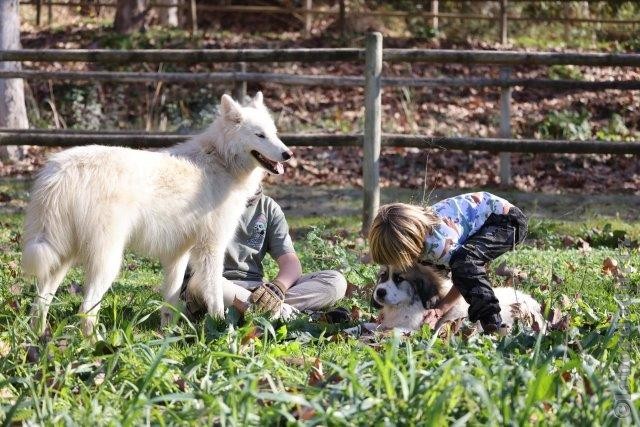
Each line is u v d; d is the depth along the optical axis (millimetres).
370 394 3932
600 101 19000
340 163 16109
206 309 6922
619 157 16359
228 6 24031
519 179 14859
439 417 3551
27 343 5195
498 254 5879
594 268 8391
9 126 16031
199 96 19578
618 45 22797
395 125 18031
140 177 6316
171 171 6551
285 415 3736
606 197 13172
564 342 5027
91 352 4965
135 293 7332
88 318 5863
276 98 19547
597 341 5141
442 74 20531
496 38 23438
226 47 22312
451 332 5594
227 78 11984
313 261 8547
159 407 4211
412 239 5629
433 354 4836
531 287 7594
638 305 6809
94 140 10867
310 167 15758
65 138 10922
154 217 6402
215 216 6723
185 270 7289
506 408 3625
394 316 6133
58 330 4973
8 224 10680
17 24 16250
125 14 23000
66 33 23297
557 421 3719
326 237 10250
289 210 12234
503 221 5961
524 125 17938
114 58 11008
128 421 3770
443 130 17891
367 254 8953
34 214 6008
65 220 5969
